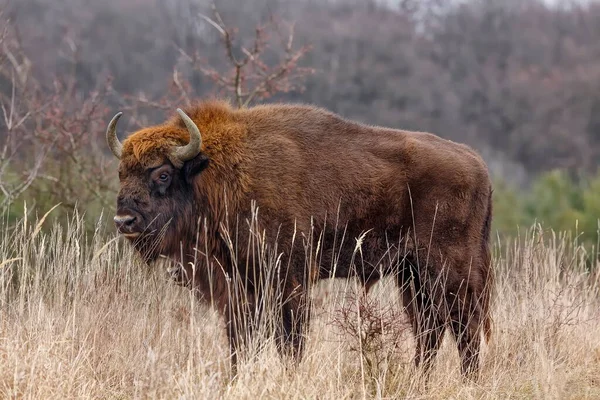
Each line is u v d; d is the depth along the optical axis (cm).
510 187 7050
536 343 2530
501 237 5656
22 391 2073
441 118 13212
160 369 2106
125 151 2533
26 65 4300
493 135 13712
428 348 2594
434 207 2616
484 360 2602
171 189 2536
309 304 2523
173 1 12131
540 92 13912
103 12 11694
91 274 2592
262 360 2183
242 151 2561
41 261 2773
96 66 10250
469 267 2634
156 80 10806
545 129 13462
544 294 2872
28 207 3656
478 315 2609
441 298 2583
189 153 2498
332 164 2594
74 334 2372
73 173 3997
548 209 6344
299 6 14612
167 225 2528
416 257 2633
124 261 2723
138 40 11462
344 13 14900
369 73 12531
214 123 2609
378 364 2325
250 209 2514
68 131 3966
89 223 3731
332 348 2486
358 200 2600
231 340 2495
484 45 15400
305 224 2533
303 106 2698
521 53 15338
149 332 2523
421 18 16025
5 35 4006
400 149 2650
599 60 14850
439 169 2623
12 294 2766
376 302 2505
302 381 2127
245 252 2516
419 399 2259
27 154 4212
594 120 13562
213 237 2556
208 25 11519
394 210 2627
